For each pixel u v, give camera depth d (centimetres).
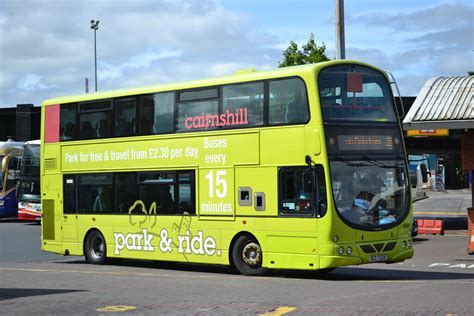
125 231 2020
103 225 2081
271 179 1694
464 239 3098
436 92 2886
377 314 1116
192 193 1858
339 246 1591
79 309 1244
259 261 1731
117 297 1380
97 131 2102
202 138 1839
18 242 3056
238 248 1767
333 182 1603
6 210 4312
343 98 1662
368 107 1698
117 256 2044
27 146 4206
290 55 3834
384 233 1658
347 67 1683
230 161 1775
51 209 2227
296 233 1644
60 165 2198
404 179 1723
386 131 1717
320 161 1608
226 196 1781
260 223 1712
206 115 1836
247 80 1758
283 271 1897
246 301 1292
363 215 1633
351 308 1181
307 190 1628
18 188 4169
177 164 1891
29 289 1525
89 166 2119
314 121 1620
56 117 2220
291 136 1659
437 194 7356
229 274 1834
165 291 1459
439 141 4450
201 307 1232
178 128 1895
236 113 1772
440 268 2009
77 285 1589
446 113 2730
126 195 2022
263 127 1714
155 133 1948
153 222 1945
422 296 1316
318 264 1603
